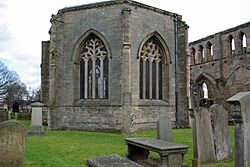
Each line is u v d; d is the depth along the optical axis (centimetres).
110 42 2266
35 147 1448
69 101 2372
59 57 2420
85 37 2367
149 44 2430
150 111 2327
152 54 2456
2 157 1027
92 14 2350
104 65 2333
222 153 1077
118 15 2250
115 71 2231
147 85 2405
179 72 2562
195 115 1031
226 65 3431
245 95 694
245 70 3164
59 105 2394
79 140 1722
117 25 2248
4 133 1034
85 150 1358
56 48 2409
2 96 7962
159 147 934
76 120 2334
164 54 2506
